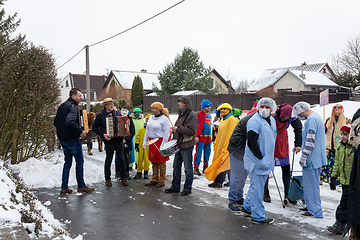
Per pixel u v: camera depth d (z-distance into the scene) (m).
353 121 3.48
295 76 34.41
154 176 6.45
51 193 5.64
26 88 6.76
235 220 4.40
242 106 27.31
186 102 5.68
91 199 5.32
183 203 5.20
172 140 5.90
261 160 4.19
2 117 6.60
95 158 9.89
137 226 4.12
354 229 3.35
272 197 5.61
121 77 45.28
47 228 3.39
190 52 34.72
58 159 8.20
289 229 4.06
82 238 3.66
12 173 5.66
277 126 5.05
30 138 7.52
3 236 2.71
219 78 45.03
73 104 5.58
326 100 9.35
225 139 6.05
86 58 17.50
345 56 32.78
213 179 6.23
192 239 3.72
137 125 8.30
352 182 3.40
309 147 4.45
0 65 6.25
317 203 4.54
